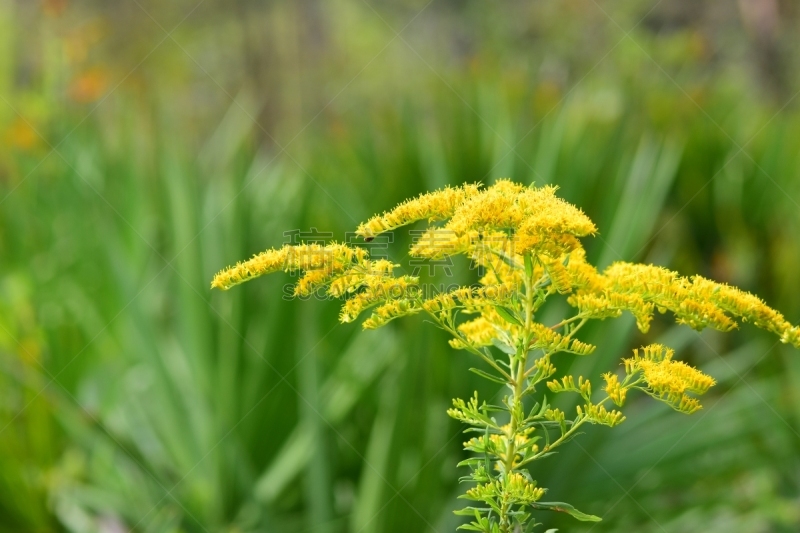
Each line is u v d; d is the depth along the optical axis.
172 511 3.11
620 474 3.20
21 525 3.12
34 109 5.89
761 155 5.71
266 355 3.23
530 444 1.43
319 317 3.39
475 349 1.47
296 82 13.29
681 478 3.46
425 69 8.97
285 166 5.68
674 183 5.20
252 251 3.55
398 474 2.83
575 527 3.00
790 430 3.60
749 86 12.27
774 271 4.65
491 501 1.38
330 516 2.92
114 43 10.24
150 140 4.55
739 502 3.63
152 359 3.33
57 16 6.27
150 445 3.52
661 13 14.01
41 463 3.40
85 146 4.95
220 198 3.72
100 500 3.33
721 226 5.13
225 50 13.44
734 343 4.38
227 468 3.10
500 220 1.43
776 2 12.23
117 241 3.64
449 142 4.38
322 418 2.99
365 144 5.27
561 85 7.55
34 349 3.82
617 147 4.11
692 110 5.88
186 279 3.40
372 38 15.25
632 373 1.49
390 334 3.51
